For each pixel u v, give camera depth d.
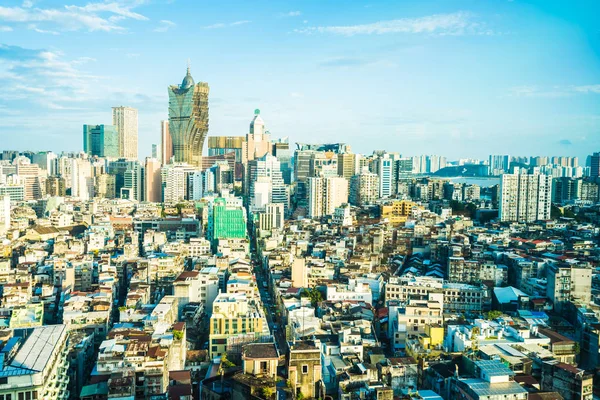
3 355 181.25
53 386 186.12
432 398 189.88
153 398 194.62
